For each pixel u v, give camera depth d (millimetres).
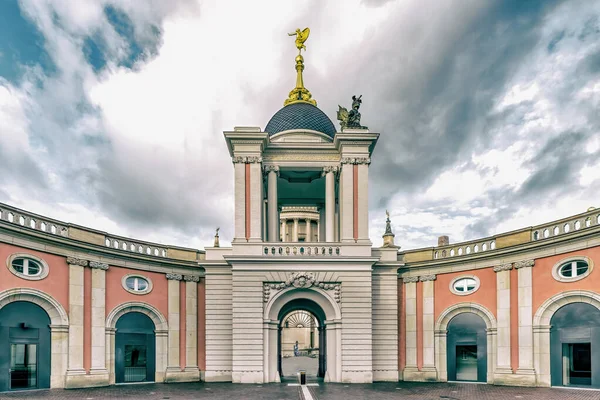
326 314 31703
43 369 26281
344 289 31125
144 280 32562
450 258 32688
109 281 30359
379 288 33594
